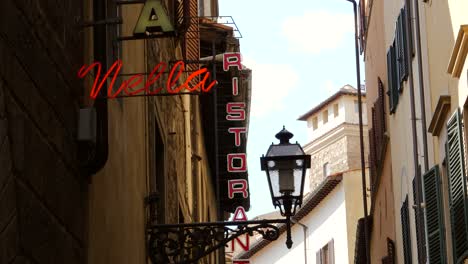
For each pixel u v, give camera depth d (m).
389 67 32.69
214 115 39.25
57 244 12.05
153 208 19.70
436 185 22.69
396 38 30.34
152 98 21.09
